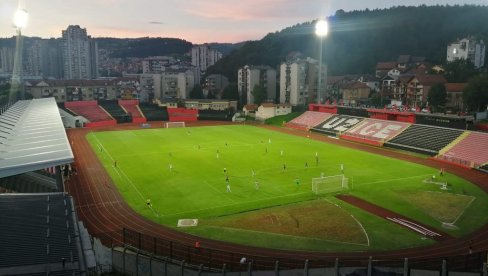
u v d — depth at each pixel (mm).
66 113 147250
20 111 99500
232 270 37969
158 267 36906
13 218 34781
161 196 62188
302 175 74125
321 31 125000
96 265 34094
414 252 42625
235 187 66375
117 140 115562
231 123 157000
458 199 60500
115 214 54844
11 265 28344
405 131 108312
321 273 33312
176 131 133875
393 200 59812
